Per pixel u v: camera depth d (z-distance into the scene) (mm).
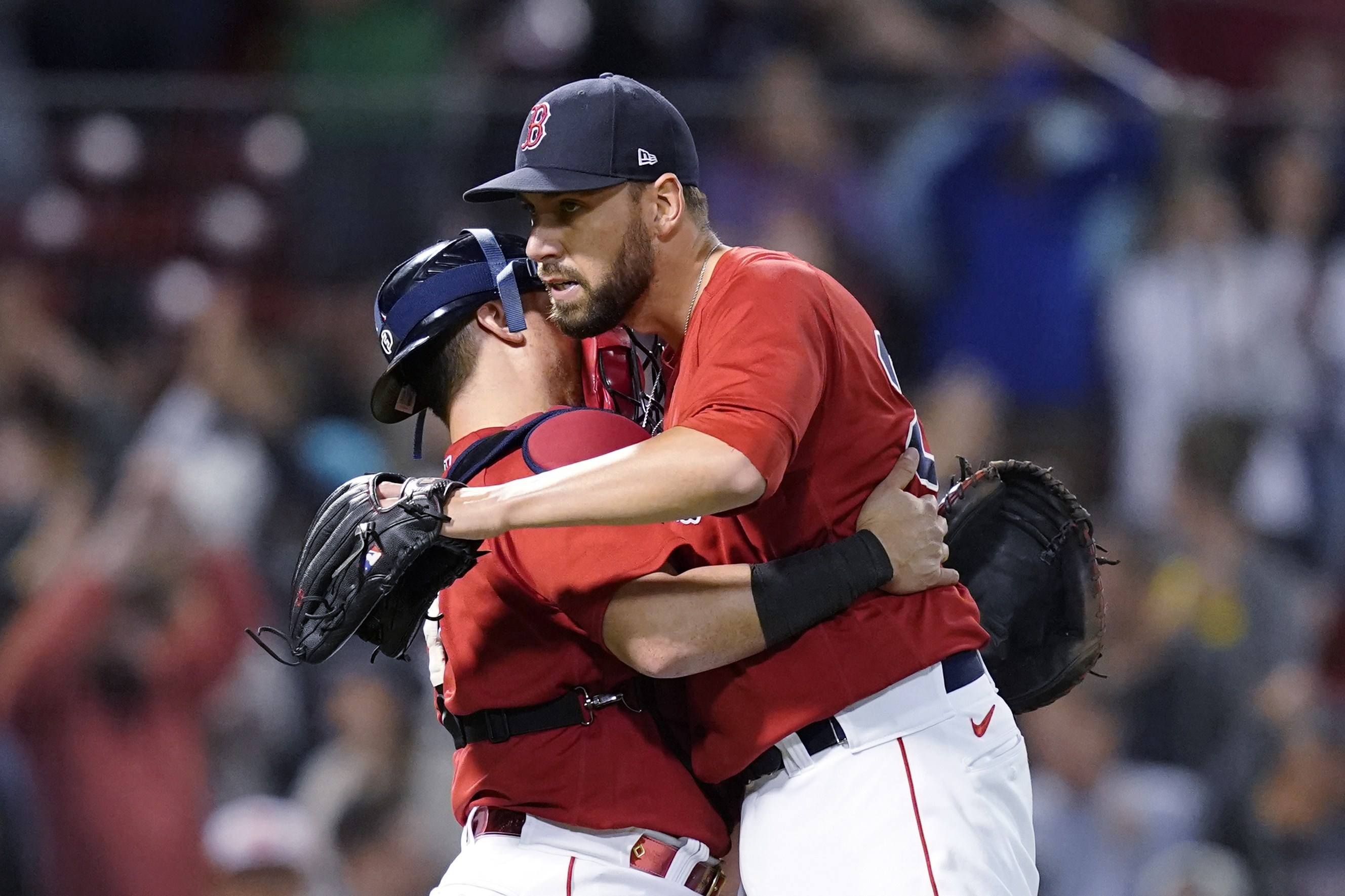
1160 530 21734
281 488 21125
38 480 20609
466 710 11273
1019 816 11227
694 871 11211
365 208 21016
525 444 10844
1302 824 20750
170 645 20203
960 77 23750
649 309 10961
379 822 20047
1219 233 22172
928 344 22250
